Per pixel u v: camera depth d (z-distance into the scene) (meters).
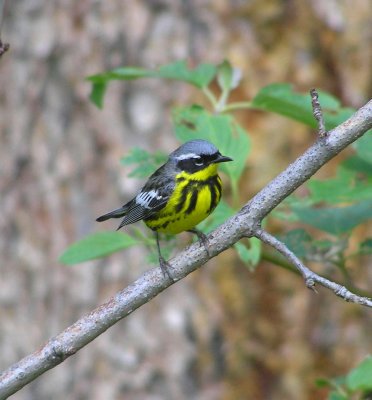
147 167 7.63
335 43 13.27
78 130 13.32
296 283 13.34
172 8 13.07
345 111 7.75
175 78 8.01
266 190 5.80
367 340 13.26
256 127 13.12
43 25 13.41
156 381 13.12
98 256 7.34
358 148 7.44
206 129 7.70
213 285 13.22
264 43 13.17
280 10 13.17
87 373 13.26
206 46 13.09
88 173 13.29
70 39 13.29
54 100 13.40
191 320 13.15
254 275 13.29
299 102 7.68
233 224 5.85
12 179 13.66
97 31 13.19
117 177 13.12
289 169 5.79
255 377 13.32
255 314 13.30
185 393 13.15
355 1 13.26
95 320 5.98
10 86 13.64
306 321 13.37
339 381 7.48
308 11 13.21
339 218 7.65
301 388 13.32
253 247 6.79
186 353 13.12
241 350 13.27
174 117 7.98
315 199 7.53
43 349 5.98
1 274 13.73
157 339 13.12
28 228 13.59
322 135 5.70
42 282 13.52
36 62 13.46
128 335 13.15
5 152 13.69
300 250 7.49
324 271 12.55
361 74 13.24
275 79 13.15
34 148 13.52
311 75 13.23
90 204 13.28
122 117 13.14
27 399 13.49
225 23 13.12
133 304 6.01
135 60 13.12
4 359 13.77
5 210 13.69
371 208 7.74
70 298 13.38
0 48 6.62
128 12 13.12
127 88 13.12
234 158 7.60
